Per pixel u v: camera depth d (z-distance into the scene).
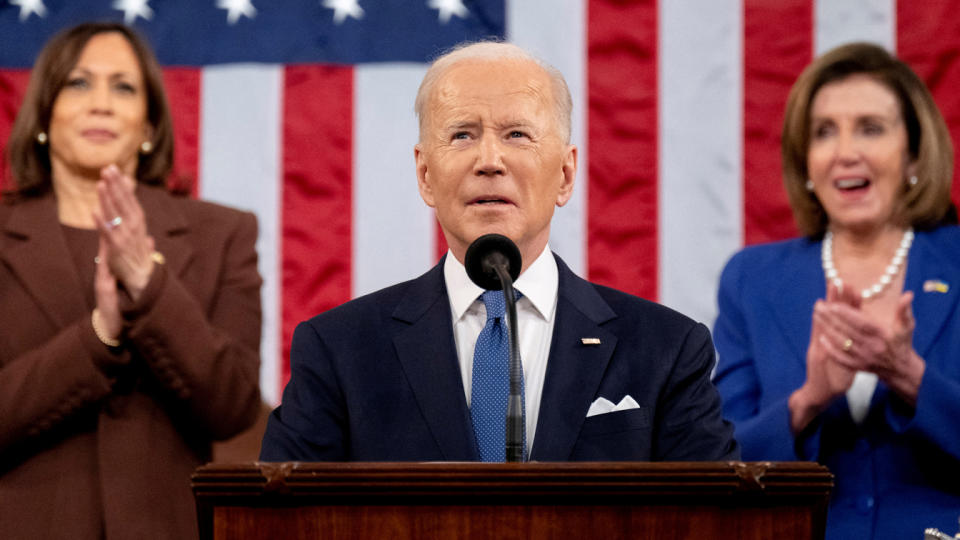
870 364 8.50
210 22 12.05
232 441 9.87
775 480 4.74
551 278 6.94
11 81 11.84
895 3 11.52
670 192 11.58
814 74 9.84
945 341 8.98
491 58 6.86
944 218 9.52
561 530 4.73
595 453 6.32
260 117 11.87
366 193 11.78
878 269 9.37
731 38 11.71
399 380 6.59
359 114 11.88
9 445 8.11
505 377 6.58
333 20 12.04
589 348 6.62
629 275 11.52
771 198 11.52
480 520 4.73
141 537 7.96
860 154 9.53
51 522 8.03
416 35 12.01
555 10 11.88
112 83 9.32
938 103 11.33
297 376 6.66
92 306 8.50
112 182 8.01
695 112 11.67
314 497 4.75
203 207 9.26
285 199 11.77
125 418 8.23
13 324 8.43
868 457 8.75
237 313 8.90
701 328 6.82
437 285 6.95
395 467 4.72
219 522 4.79
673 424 6.46
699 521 4.76
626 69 11.77
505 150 6.68
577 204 11.59
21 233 8.75
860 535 8.51
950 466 8.59
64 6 12.01
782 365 9.22
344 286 11.65
